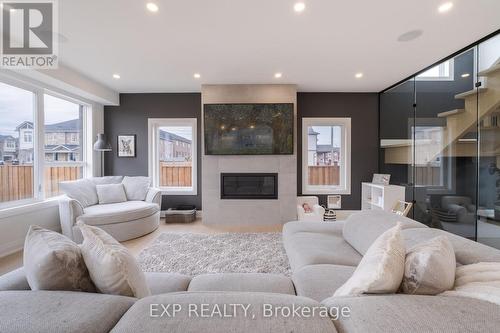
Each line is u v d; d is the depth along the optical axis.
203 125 3.91
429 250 0.88
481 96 2.56
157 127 4.54
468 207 2.75
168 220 4.01
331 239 2.00
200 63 3.06
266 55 2.83
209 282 1.31
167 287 1.27
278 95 3.90
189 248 2.79
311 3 1.90
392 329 0.58
